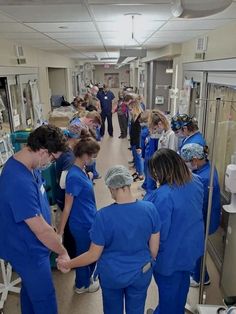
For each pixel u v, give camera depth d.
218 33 3.15
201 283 2.31
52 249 1.75
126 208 1.60
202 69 3.69
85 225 2.32
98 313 2.45
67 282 2.79
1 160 2.73
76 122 3.41
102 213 1.61
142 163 5.14
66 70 9.73
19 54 4.75
